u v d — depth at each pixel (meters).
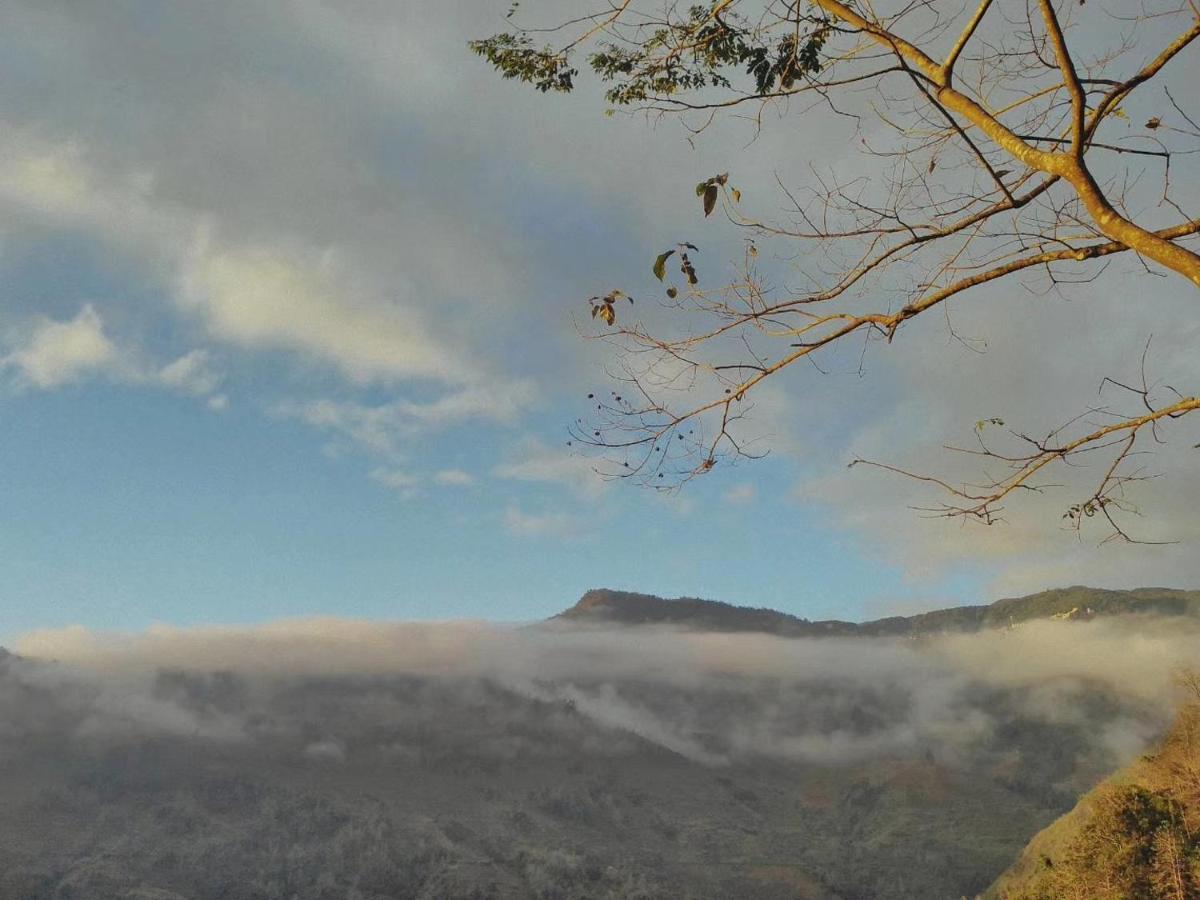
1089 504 6.07
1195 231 4.92
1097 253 5.43
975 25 5.61
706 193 6.24
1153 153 5.77
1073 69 5.11
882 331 5.99
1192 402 5.54
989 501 6.16
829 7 6.26
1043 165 5.26
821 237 6.21
